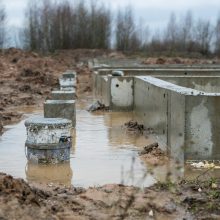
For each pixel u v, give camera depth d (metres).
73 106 12.66
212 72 18.67
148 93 12.48
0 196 5.89
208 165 8.25
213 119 8.42
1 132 11.98
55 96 15.46
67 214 5.86
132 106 16.66
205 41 73.19
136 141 11.00
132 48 75.25
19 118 14.64
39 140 8.74
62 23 66.31
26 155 9.05
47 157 8.75
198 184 7.22
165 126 10.05
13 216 5.54
